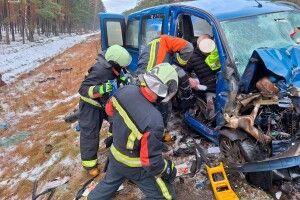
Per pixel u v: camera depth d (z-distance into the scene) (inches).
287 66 154.7
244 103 159.9
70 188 203.6
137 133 123.9
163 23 232.7
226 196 155.2
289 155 146.7
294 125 152.2
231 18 194.7
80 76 554.6
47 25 2287.2
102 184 148.4
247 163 155.5
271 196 159.9
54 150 264.5
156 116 123.6
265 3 221.0
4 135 349.1
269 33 192.7
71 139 270.1
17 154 295.3
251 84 163.6
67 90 479.8
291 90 147.3
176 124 231.8
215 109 186.4
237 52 183.2
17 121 389.1
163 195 137.6
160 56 182.4
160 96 124.2
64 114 355.9
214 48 195.6
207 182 173.5
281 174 159.8
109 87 173.3
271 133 159.0
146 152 124.0
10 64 860.0
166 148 204.4
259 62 159.0
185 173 181.8
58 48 1293.1
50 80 581.9
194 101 202.1
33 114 402.6
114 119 132.9
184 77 184.1
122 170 136.9
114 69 179.8
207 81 199.6
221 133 167.5
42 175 238.2
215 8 207.2
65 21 2706.7
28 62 880.3
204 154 175.5
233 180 171.0
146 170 131.3
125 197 175.8
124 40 295.6
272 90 156.3
